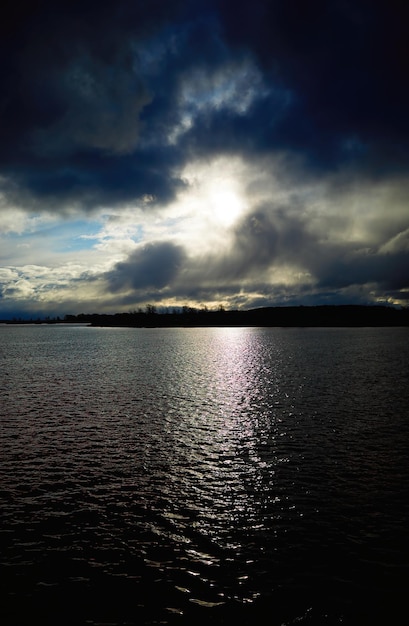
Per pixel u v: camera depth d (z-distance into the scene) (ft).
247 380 225.15
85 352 427.74
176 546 62.75
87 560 59.41
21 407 159.53
